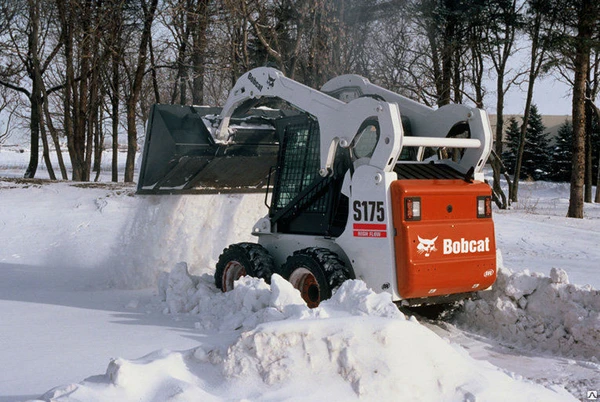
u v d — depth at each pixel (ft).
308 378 13.34
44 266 42.29
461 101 104.06
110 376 12.60
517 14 95.30
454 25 91.86
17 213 60.54
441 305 25.80
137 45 104.53
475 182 23.85
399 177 23.15
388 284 21.94
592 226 67.67
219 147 30.53
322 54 60.64
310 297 24.13
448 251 22.43
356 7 63.52
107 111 126.21
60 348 18.24
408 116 26.89
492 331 23.73
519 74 108.58
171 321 23.07
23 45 109.29
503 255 48.37
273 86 27.58
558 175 208.95
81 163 105.09
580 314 21.61
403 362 13.70
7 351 17.84
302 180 26.84
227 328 21.11
